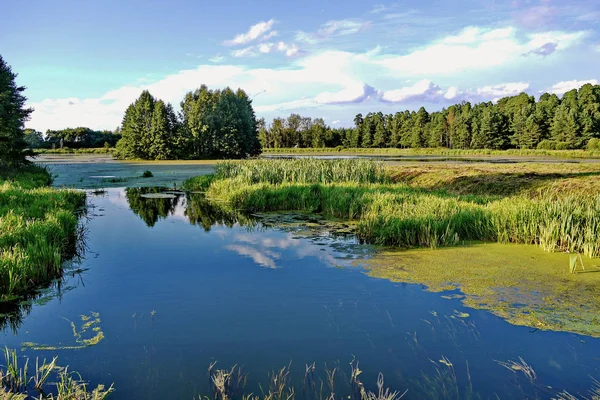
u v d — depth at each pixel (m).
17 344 4.31
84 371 3.77
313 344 4.25
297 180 17.12
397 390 3.46
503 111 84.50
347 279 6.31
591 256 7.35
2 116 25.12
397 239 8.51
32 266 6.27
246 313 5.04
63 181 24.08
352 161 18.72
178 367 3.83
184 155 49.78
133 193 18.62
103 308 5.25
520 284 6.03
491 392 3.43
